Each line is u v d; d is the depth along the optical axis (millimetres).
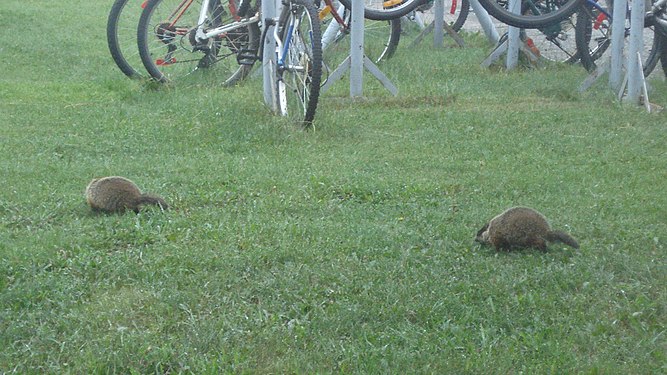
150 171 8070
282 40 10156
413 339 4828
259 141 9164
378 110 10656
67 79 12906
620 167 8195
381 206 7105
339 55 14023
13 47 15047
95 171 8016
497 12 11664
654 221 6773
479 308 5211
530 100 11211
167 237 6293
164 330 4957
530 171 8109
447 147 8969
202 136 9289
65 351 4691
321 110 10242
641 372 4586
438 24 15727
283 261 5883
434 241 6273
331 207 7012
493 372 4516
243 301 5289
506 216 6105
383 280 5574
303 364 4582
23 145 8922
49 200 7156
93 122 9891
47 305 5199
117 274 5602
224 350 4691
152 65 12367
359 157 8594
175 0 12898
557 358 4637
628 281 5684
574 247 6047
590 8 12922
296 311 5156
